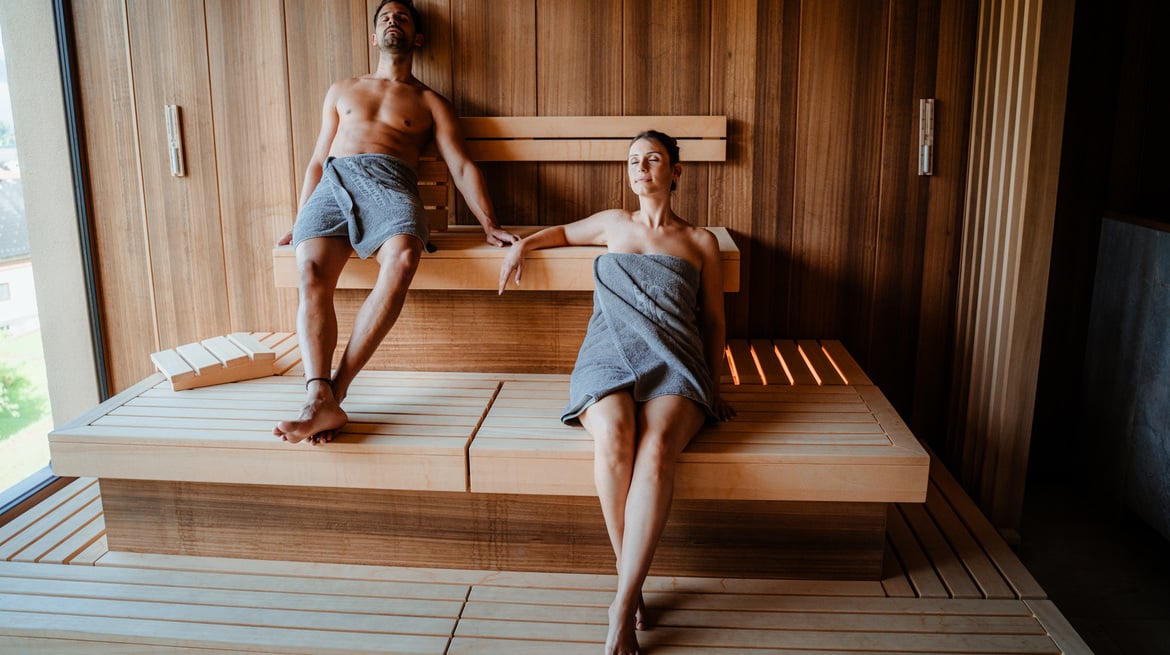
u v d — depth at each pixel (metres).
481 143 2.94
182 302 3.17
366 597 2.20
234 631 2.06
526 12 2.88
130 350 3.21
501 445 2.19
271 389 2.61
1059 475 3.18
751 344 2.99
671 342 2.25
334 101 2.75
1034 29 2.43
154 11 2.96
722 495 2.17
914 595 2.20
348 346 2.35
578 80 2.91
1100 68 2.87
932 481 2.79
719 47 2.86
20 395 3.34
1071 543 2.73
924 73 2.84
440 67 2.94
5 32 2.96
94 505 2.68
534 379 2.67
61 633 2.07
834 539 2.25
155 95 3.02
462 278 2.59
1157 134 2.89
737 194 2.96
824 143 2.91
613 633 1.93
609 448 2.07
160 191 3.08
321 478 2.24
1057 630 2.05
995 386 2.68
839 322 3.03
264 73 2.97
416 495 2.29
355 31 2.92
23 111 3.01
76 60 3.01
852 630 2.05
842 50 2.84
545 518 2.28
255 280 3.13
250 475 2.26
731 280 2.55
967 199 2.88
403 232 2.44
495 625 2.08
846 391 2.56
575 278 2.55
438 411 2.42
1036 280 2.54
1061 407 3.13
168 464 2.27
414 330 2.73
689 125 2.89
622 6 2.85
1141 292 2.71
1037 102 2.43
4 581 2.26
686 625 2.07
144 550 2.41
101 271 3.16
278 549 2.37
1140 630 2.31
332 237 2.50
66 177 3.07
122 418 2.38
